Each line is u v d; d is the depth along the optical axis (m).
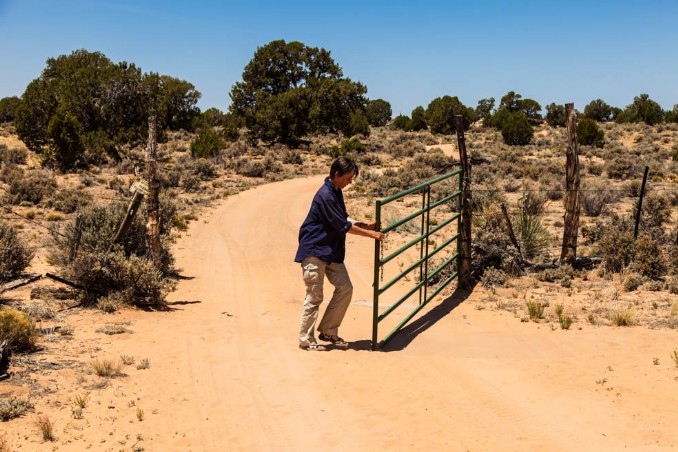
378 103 117.81
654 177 34.12
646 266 12.48
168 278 13.80
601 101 102.00
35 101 42.66
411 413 5.81
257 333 9.28
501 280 12.20
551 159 48.09
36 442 5.18
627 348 7.67
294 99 67.50
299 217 25.11
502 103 104.06
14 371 6.82
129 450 5.11
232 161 47.22
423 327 9.27
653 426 5.33
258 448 5.18
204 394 6.42
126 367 7.28
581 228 19.33
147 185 12.07
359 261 16.00
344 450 5.09
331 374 6.94
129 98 45.69
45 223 22.94
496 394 6.28
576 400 6.03
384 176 38.22
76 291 11.07
